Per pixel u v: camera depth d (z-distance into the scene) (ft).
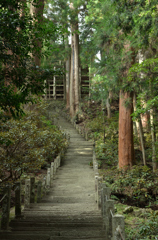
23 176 38.19
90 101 118.32
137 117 38.55
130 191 39.06
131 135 52.37
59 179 44.01
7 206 19.72
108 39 54.44
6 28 14.78
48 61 91.40
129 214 30.12
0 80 16.52
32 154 26.94
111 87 51.42
